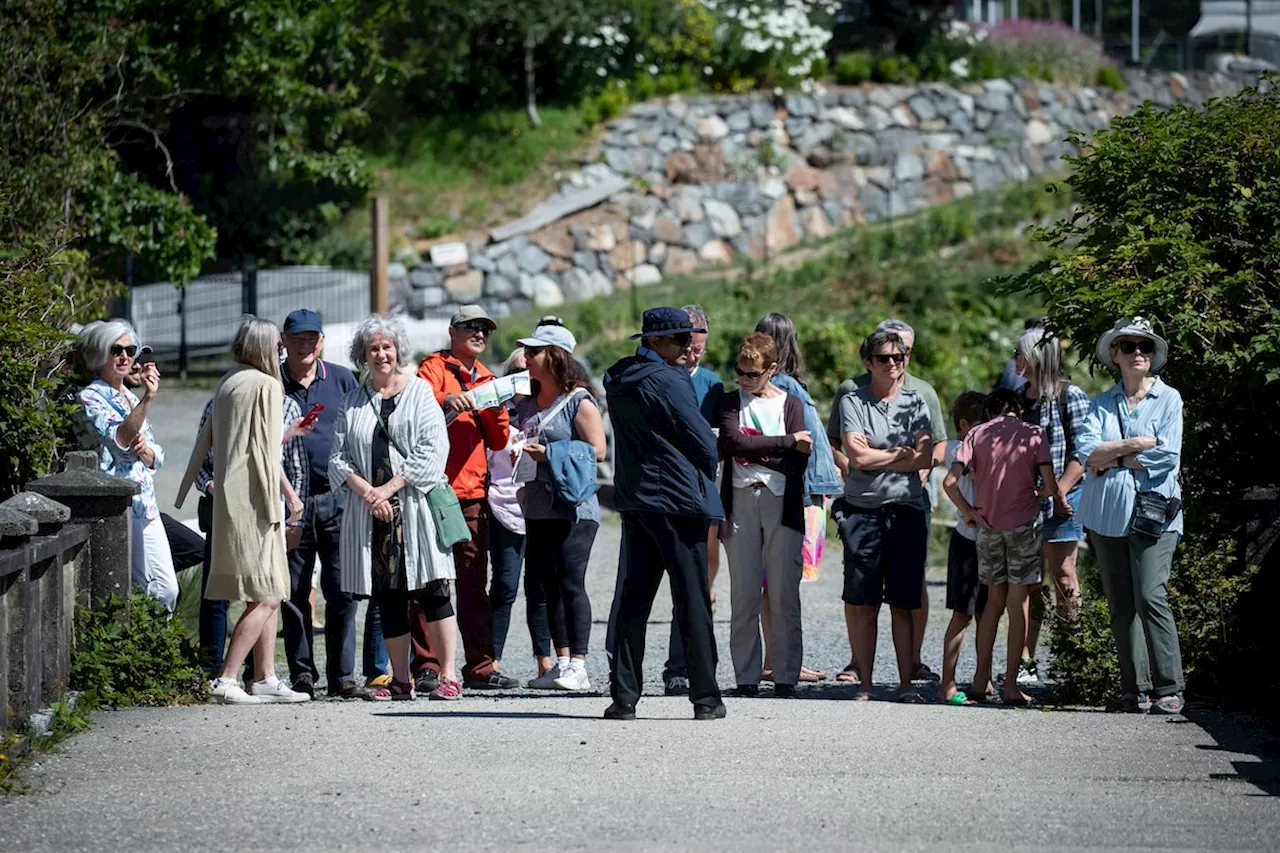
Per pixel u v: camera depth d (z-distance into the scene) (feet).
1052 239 75.46
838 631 95.61
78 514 64.59
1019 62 265.54
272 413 64.80
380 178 228.02
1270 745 57.00
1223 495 69.36
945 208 220.84
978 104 254.06
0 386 68.74
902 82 252.42
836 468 73.87
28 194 111.24
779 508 70.69
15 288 75.20
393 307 203.10
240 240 217.77
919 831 44.19
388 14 183.32
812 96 244.01
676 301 196.65
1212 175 71.20
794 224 233.76
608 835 43.37
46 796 47.52
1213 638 66.69
